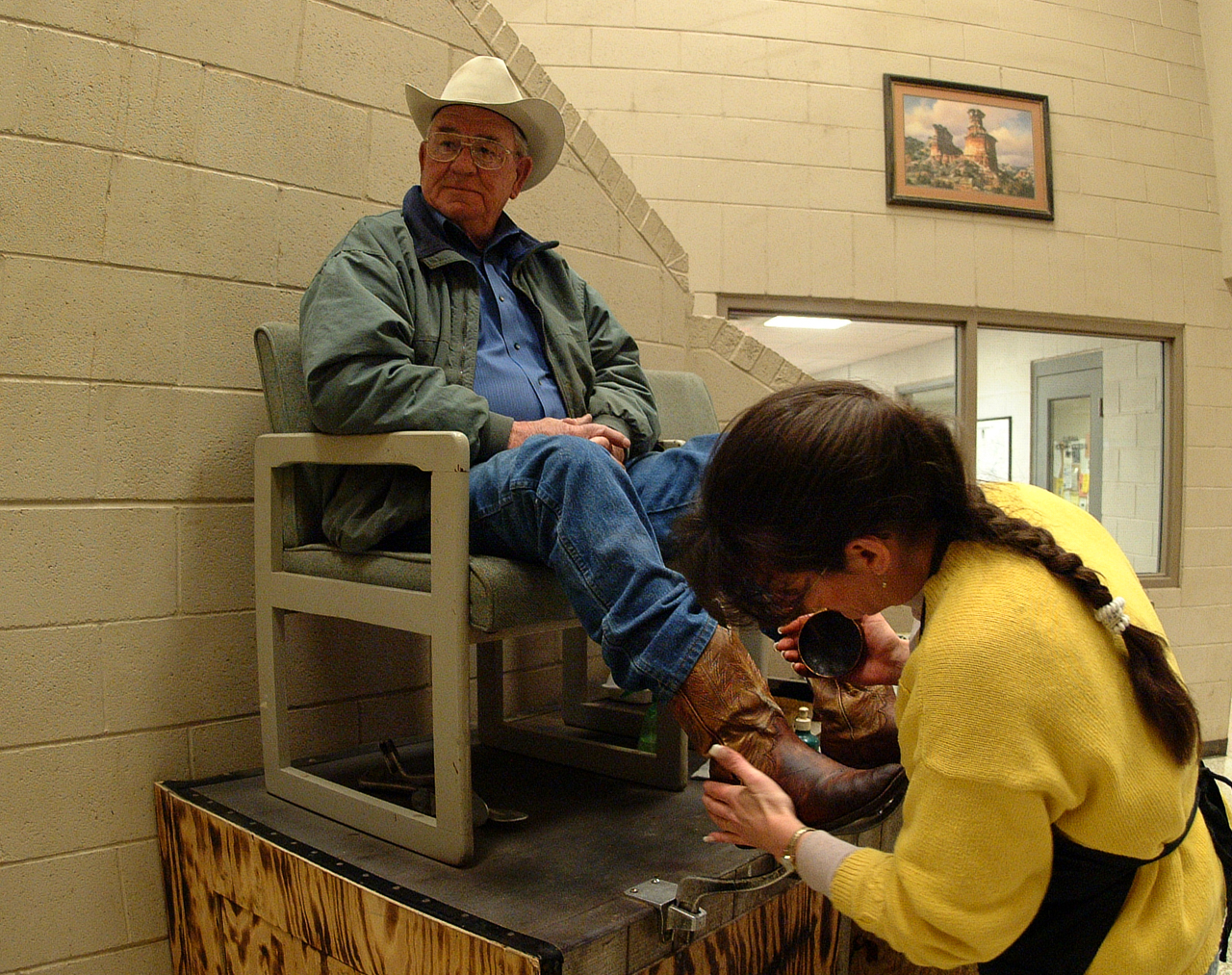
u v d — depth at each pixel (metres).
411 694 1.80
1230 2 3.89
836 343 3.80
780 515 0.69
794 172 3.49
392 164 1.83
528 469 1.14
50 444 1.40
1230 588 3.99
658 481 1.36
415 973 0.97
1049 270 3.74
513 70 2.06
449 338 1.45
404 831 1.16
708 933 1.03
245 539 1.60
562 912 0.96
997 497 0.85
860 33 3.55
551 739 1.60
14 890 1.34
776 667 2.25
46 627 1.38
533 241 1.66
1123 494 3.94
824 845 0.78
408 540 1.29
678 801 1.36
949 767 0.64
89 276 1.44
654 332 2.41
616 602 1.04
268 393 1.41
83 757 1.41
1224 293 4.01
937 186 3.61
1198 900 0.75
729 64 3.46
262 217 1.64
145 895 1.46
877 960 1.31
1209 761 3.62
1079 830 0.69
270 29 1.65
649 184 3.42
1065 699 0.63
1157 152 3.91
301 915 1.13
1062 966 0.74
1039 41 3.75
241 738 1.57
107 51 1.46
